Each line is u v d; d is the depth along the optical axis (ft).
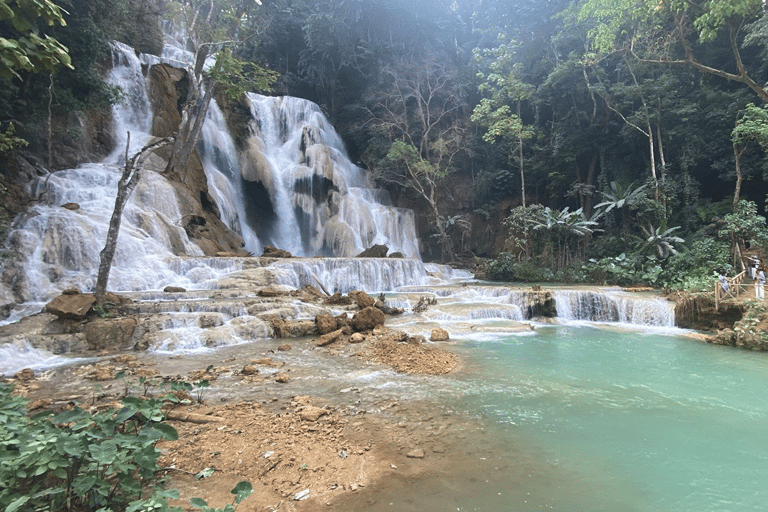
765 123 51.26
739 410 19.79
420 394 21.44
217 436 15.47
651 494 12.72
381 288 63.21
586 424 17.98
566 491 12.69
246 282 47.98
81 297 32.73
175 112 80.53
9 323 33.19
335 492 12.24
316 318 37.17
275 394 20.99
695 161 75.66
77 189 54.39
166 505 8.86
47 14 11.47
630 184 79.71
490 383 23.58
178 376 23.63
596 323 44.45
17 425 10.18
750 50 73.61
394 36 120.06
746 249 56.75
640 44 78.54
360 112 119.03
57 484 9.50
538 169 97.76
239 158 90.53
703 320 39.65
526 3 101.86
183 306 37.40
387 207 106.11
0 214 41.24
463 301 52.65
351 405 19.61
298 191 93.30
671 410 19.74
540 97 100.42
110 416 10.68
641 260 66.28
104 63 70.79
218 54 68.08
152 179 61.41
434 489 12.59
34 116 53.31
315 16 103.55
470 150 109.81
